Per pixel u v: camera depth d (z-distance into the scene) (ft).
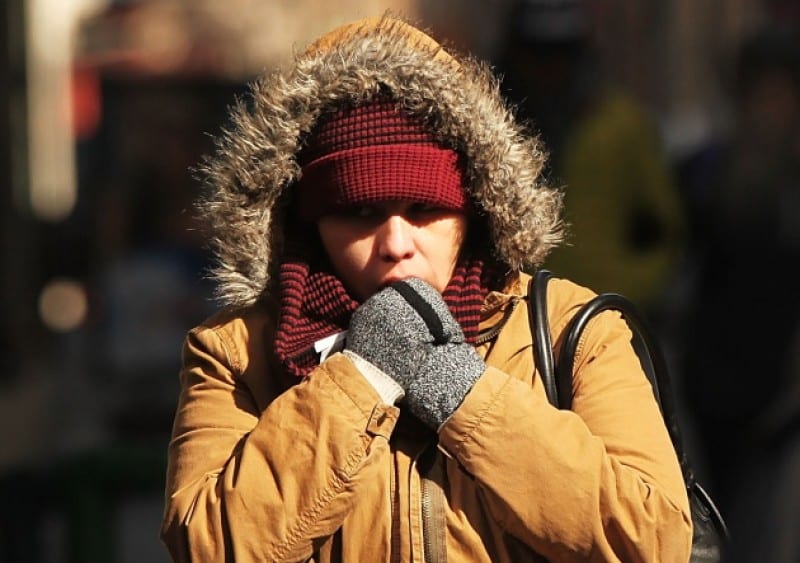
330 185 29.43
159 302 97.30
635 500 27.96
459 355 28.48
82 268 152.35
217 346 30.58
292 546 27.81
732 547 51.83
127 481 64.85
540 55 64.49
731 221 62.28
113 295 97.60
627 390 29.76
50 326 139.23
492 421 27.89
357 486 27.96
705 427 63.72
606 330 30.35
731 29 145.48
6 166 125.29
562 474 27.66
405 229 29.43
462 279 30.04
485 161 29.45
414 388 28.30
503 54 65.41
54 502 64.69
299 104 29.68
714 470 63.87
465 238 30.66
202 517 28.37
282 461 27.99
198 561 28.12
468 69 30.09
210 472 29.30
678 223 65.72
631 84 147.64
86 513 64.34
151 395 96.12
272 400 30.25
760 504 51.44
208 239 31.50
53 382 115.75
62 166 209.97
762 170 62.23
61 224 153.17
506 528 28.09
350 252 29.66
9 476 64.28
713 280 63.36
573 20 64.80
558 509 27.66
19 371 120.78
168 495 29.66
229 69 135.13
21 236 129.49
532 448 27.76
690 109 145.69
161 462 64.80
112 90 139.44
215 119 131.03
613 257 65.05
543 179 31.27
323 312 29.91
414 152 29.17
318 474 27.84
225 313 31.37
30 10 153.99
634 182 65.26
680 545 28.35
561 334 30.30
